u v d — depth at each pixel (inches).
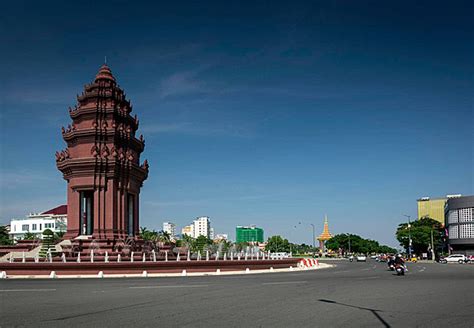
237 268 2208.4
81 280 1504.7
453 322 664.4
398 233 6072.8
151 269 1899.6
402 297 981.8
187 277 1716.3
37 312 737.0
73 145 2411.4
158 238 3937.0
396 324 645.9
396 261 1937.7
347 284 1343.5
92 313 729.0
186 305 829.2
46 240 2174.0
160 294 1015.6
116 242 2235.5
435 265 3257.9
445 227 5679.1
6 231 4785.9
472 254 4980.3
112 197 2288.4
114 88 2465.6
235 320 670.5
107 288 1161.4
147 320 666.2
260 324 639.1
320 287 1230.3
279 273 2113.7
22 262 1742.1
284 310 773.9
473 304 862.5
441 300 927.0
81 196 2335.1
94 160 2274.9
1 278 1633.9
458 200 5044.3
